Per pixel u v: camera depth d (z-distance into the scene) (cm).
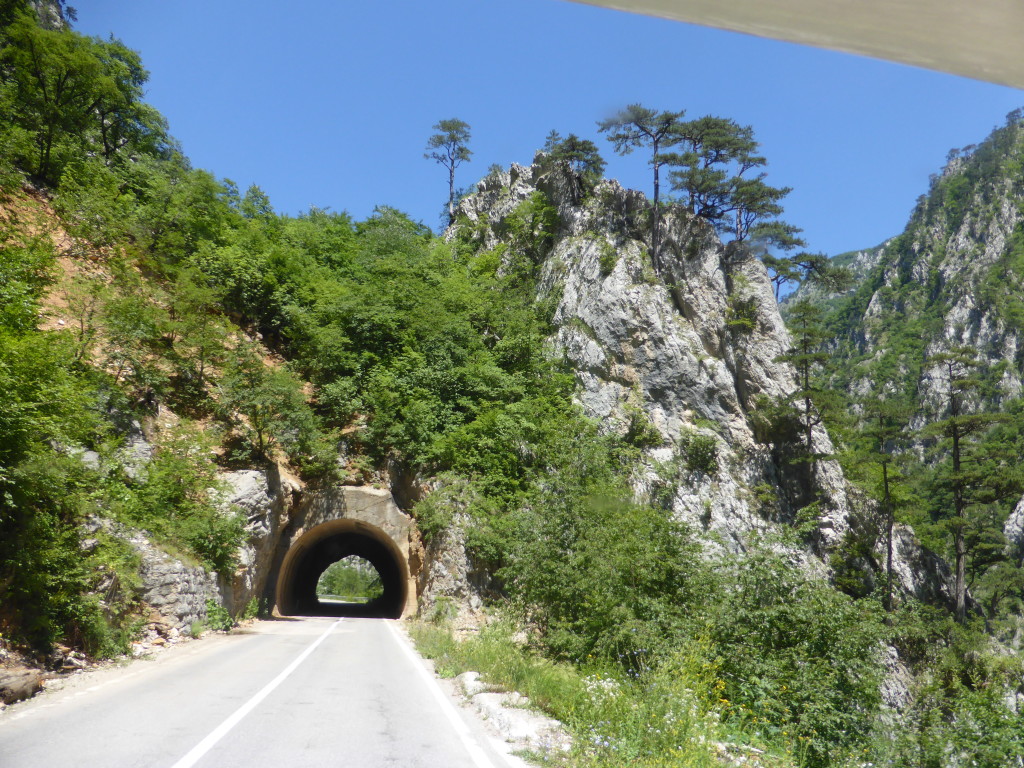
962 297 14262
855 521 5188
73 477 1516
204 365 3284
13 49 3712
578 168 6159
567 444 3428
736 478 4900
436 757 696
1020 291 13862
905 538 5478
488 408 3769
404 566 3325
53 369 1579
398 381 3725
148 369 2891
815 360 5666
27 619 1312
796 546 1540
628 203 5891
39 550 1339
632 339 5122
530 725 831
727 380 5184
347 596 9619
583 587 1677
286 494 3167
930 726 1219
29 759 638
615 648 1480
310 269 4506
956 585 5516
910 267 16962
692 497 4606
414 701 1028
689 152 6294
